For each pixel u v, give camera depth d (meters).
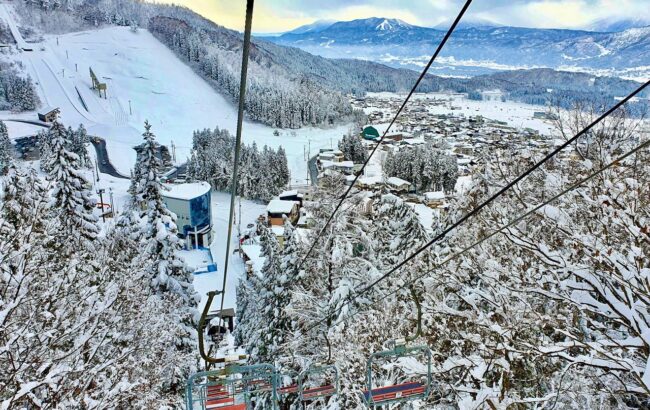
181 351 22.31
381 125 160.62
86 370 10.47
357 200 19.09
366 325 16.23
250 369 7.93
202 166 86.50
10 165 16.64
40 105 140.12
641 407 8.73
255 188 82.69
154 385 16.12
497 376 11.21
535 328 10.57
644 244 9.73
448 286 13.71
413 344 13.78
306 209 20.14
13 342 9.23
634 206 9.18
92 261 15.96
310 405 16.78
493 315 11.88
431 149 91.81
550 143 16.28
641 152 11.34
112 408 11.30
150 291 20.97
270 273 22.89
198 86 177.50
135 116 142.50
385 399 7.76
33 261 11.36
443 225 20.28
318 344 17.89
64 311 10.55
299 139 137.88
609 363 7.34
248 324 29.36
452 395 12.54
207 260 55.28
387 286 18.34
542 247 9.19
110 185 81.88
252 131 140.75
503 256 12.59
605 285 8.23
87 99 148.38
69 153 24.39
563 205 12.07
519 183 13.99
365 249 19.45
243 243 59.22
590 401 9.46
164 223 24.11
